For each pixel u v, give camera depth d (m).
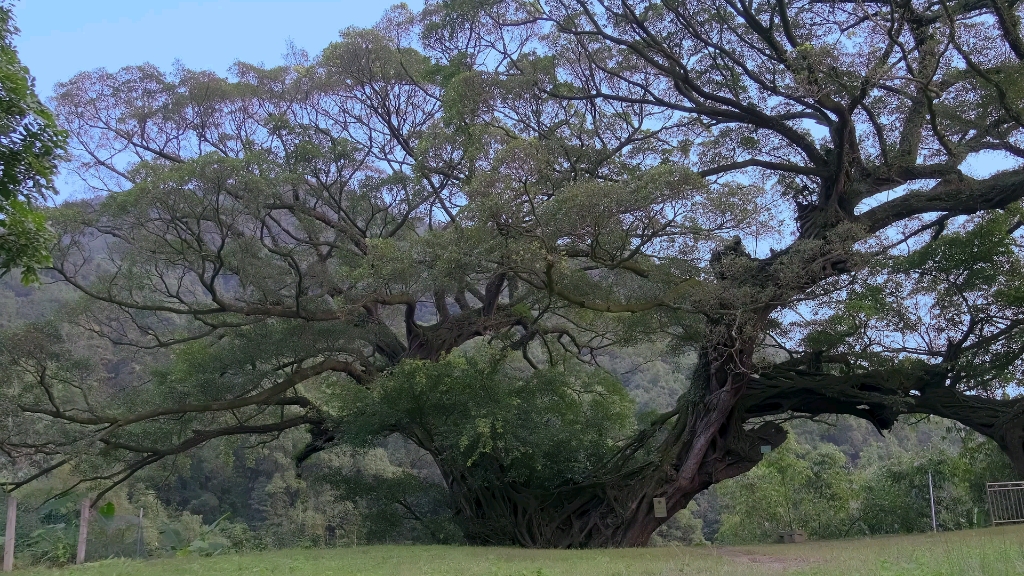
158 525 26.62
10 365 20.67
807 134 24.73
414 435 24.02
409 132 26.91
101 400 24.47
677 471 23.36
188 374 23.50
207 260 20.77
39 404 21.67
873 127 22.03
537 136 21.17
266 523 43.06
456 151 22.30
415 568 11.59
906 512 32.97
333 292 23.83
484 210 16.45
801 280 20.55
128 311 22.91
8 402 20.81
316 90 25.75
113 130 25.20
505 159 16.17
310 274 22.58
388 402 22.20
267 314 22.06
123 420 21.62
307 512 41.69
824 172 22.83
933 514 28.95
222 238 20.12
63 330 24.12
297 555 15.10
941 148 22.84
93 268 28.59
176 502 46.97
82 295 23.09
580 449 23.84
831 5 21.75
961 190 22.16
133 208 18.94
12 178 10.59
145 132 25.47
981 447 30.44
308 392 28.77
